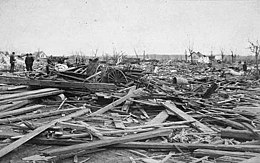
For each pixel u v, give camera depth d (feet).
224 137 20.94
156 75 77.05
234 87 59.72
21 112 27.17
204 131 22.74
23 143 17.28
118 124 23.93
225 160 15.84
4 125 22.98
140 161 16.53
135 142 18.70
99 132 19.51
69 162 16.05
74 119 24.50
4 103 29.19
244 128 23.49
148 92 38.06
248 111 30.48
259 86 64.23
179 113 26.99
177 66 138.41
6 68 101.19
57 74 46.09
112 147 18.47
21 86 41.27
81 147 16.75
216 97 44.06
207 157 16.52
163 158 16.97
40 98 34.91
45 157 16.03
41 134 19.34
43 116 26.32
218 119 26.61
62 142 18.48
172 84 54.49
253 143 18.40
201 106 32.78
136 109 31.12
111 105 29.55
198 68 127.03
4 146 17.76
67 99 35.88
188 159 16.74
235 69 118.83
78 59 136.87
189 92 43.86
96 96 34.17
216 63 181.37
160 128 21.98
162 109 30.94
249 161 14.14
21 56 142.00
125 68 50.55
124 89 37.04
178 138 20.59
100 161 16.42
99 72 45.55
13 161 15.84
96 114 27.37
